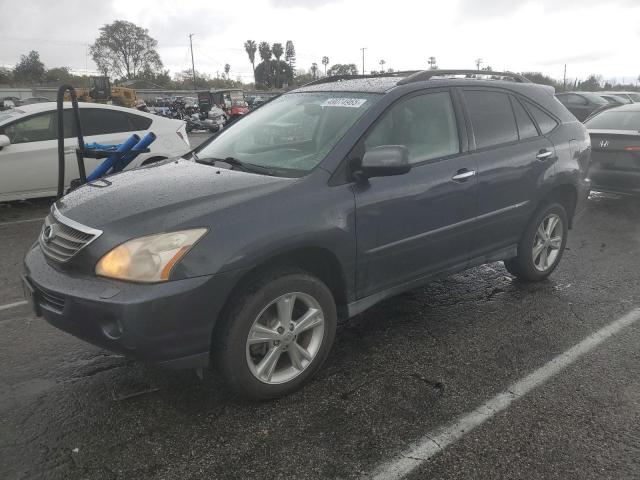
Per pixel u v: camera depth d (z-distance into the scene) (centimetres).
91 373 325
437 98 368
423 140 352
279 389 292
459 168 361
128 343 244
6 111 787
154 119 831
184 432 268
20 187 733
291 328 292
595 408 286
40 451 254
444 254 366
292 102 393
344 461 247
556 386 307
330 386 309
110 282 249
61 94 434
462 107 381
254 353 289
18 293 454
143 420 278
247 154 354
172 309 246
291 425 273
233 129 409
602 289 456
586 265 520
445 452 253
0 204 798
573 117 480
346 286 314
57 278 267
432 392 303
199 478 237
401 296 443
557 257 476
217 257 254
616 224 684
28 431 269
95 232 259
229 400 295
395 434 266
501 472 240
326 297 302
